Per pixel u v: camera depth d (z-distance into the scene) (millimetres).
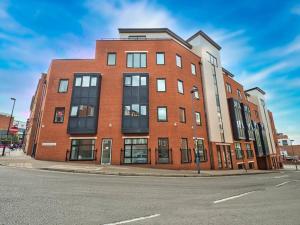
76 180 9625
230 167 26844
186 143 21078
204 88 26078
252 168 33125
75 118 19750
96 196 6559
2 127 58969
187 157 20656
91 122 19703
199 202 6406
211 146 23984
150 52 22656
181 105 21812
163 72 21984
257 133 38969
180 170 18422
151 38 25594
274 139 49969
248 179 15188
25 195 6121
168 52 22734
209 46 29828
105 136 19500
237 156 29469
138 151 19297
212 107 26094
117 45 22656
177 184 10281
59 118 19969
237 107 32188
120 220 4375
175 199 6707
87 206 5359
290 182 13797
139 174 13609
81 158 18828
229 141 27688
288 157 76375
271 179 16000
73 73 21453
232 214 5152
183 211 5277
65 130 19516
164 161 19125
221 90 29438
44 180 9008
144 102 20531
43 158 18609
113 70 21734
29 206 5082
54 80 21109
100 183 9172
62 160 18609
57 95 20625
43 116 19828
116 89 21094
